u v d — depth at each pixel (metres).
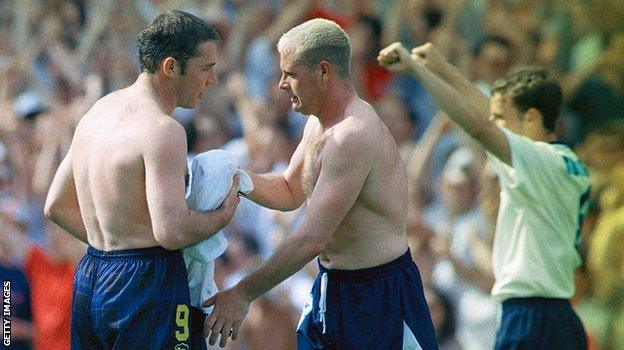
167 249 23.16
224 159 23.73
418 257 37.00
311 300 24.94
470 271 36.38
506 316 27.22
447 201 38.03
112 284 23.45
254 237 39.06
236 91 44.41
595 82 45.69
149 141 22.91
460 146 39.56
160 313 23.33
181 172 22.95
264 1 47.81
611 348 36.81
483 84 41.59
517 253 27.05
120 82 47.31
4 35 50.72
